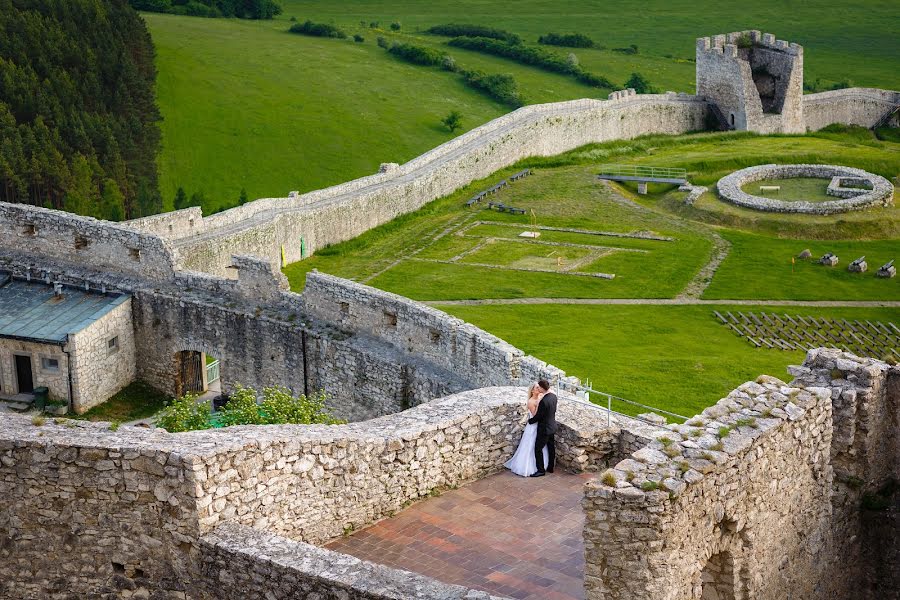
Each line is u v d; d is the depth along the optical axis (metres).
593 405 34.62
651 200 117.75
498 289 88.56
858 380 28.30
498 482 31.58
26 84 136.38
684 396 62.12
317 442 28.78
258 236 89.44
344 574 25.33
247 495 27.75
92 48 153.50
